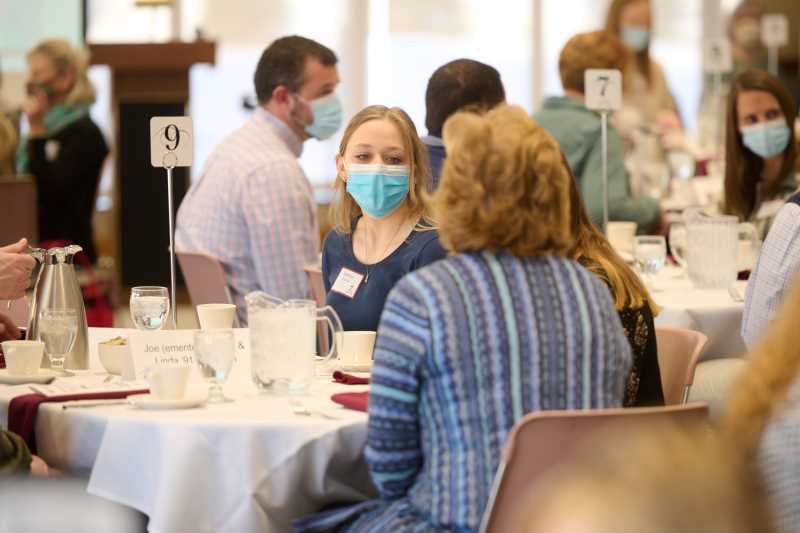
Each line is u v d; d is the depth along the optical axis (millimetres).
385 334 5164
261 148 10469
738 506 2145
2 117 17938
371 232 7828
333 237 8023
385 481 5262
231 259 10375
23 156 17875
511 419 5004
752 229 10734
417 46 25969
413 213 7770
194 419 5551
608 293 5367
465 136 5234
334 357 7312
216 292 10062
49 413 5910
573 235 6672
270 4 24250
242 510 5418
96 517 5469
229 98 24125
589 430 4816
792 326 4230
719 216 10203
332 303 7793
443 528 5023
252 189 10258
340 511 5414
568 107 13477
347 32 25344
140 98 19062
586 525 2193
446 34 26172
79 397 6074
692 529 2127
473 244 5199
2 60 20984
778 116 11508
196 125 24031
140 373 6445
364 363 6855
